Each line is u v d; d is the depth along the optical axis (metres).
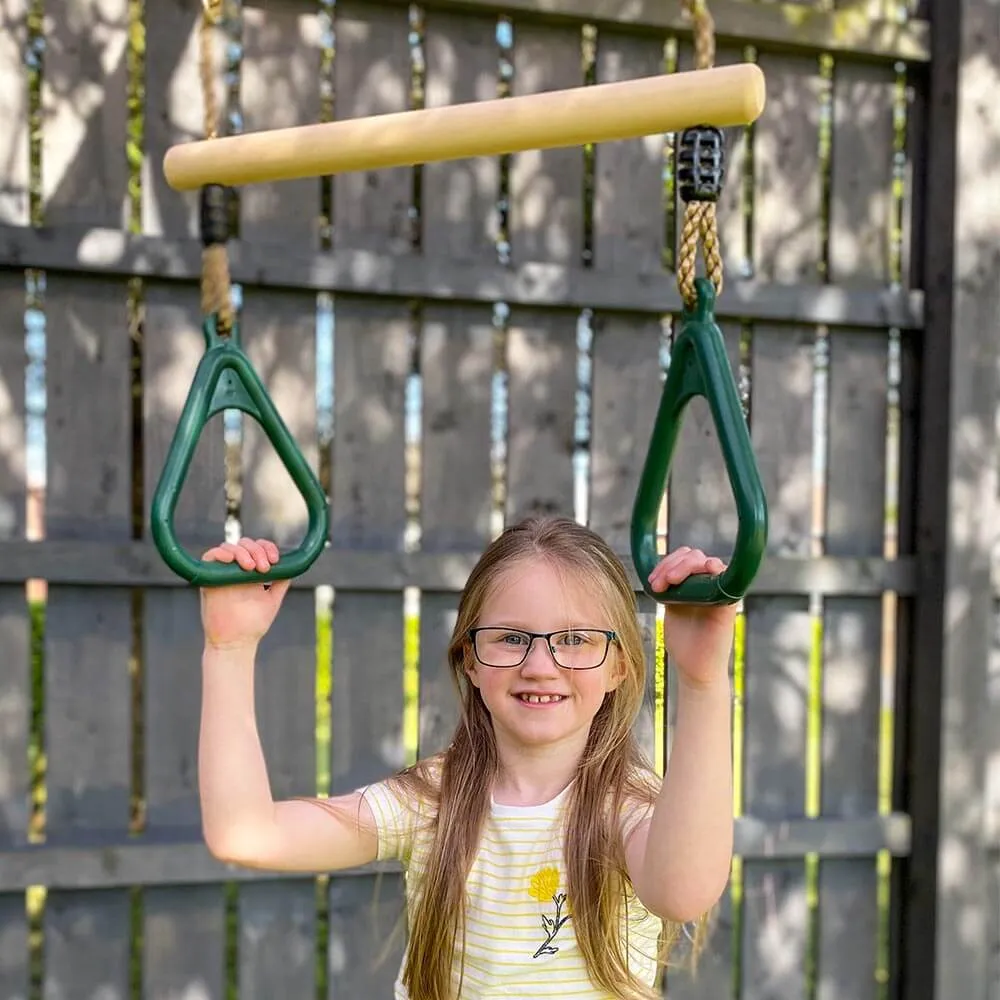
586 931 1.13
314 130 1.21
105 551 2.11
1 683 2.12
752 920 2.46
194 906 2.21
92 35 2.12
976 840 2.43
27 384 2.12
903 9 2.50
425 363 2.27
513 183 2.30
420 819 1.25
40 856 2.09
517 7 2.22
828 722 2.49
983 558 2.42
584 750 1.21
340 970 2.26
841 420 2.48
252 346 2.20
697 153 1.05
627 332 2.34
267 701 2.22
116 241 2.10
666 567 1.01
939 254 2.43
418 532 2.29
